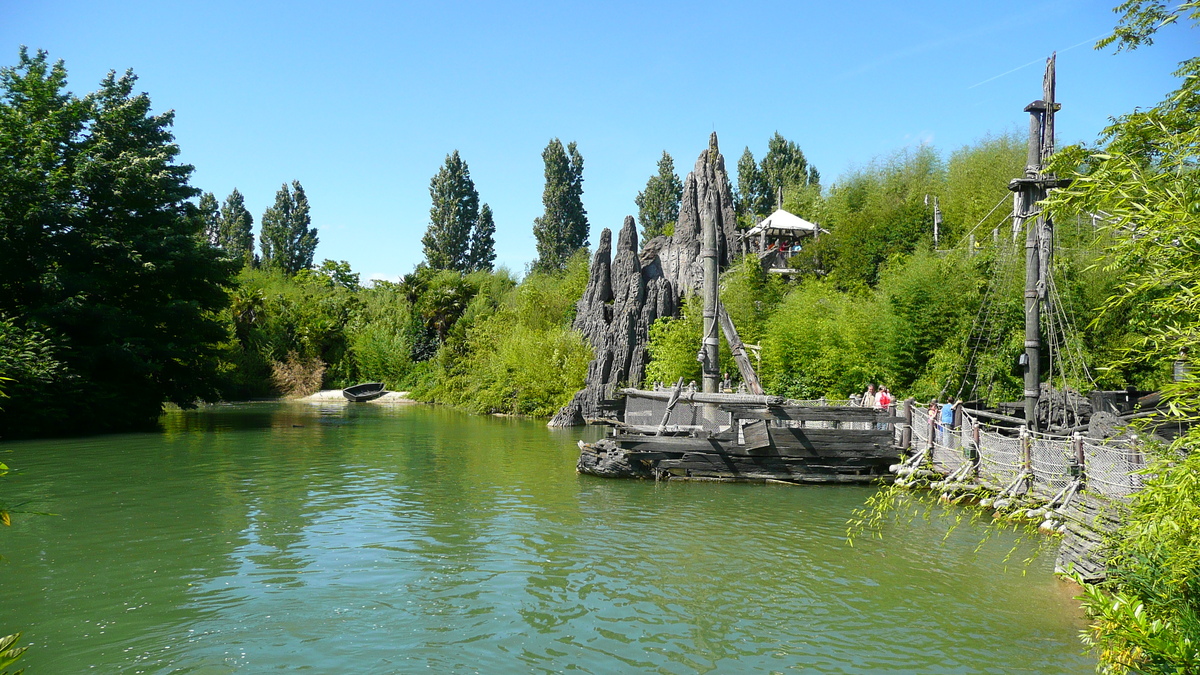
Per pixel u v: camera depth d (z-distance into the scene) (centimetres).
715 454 2198
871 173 5319
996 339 2695
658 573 1307
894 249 4166
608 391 4431
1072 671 918
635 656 971
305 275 9706
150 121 3853
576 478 2272
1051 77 1931
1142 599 758
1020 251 2784
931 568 1334
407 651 977
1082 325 2620
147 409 3759
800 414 2178
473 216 9244
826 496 1992
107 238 3378
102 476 2214
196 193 3959
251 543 1468
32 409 3191
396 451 2930
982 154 4403
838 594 1199
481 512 1772
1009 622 1076
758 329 3956
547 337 5103
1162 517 626
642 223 8669
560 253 8581
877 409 2180
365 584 1234
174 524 1612
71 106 3556
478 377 5575
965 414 1952
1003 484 1598
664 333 4312
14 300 3466
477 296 7206
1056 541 1459
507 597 1180
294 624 1062
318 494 1970
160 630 1034
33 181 3256
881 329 3067
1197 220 584
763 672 921
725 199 5356
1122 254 689
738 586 1238
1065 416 2033
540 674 917
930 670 925
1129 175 664
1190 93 653
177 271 3781
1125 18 737
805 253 4662
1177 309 634
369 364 7344
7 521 494
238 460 2594
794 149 8025
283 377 6888
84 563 1328
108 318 3397
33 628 1038
